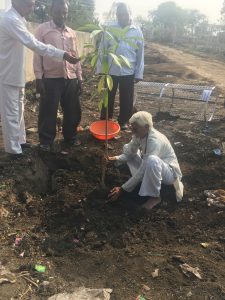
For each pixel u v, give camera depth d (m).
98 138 6.17
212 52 31.61
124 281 3.19
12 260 3.35
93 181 4.95
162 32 46.38
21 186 4.56
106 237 3.88
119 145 6.08
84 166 5.27
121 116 6.74
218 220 4.26
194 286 3.15
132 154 4.82
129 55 6.25
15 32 4.43
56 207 4.37
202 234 4.03
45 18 14.02
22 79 4.77
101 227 4.03
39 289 3.01
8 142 4.89
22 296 2.93
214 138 6.60
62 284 3.09
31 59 9.31
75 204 4.37
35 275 3.17
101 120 6.49
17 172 4.70
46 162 5.27
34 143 5.77
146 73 16.44
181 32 47.44
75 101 5.66
